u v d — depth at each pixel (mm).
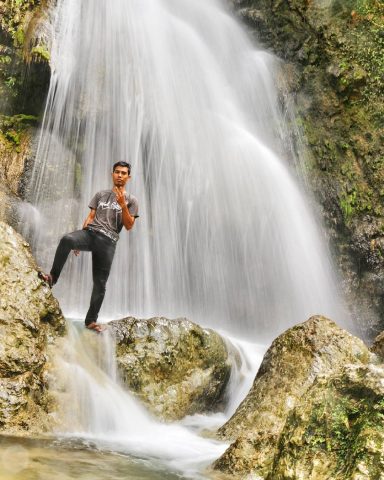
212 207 12406
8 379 5035
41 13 11539
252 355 8203
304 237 13203
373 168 13836
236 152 13109
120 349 6348
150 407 6277
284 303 12477
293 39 15461
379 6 14758
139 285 11047
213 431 5898
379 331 12742
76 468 4062
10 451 4250
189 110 13102
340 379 3744
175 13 14578
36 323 5480
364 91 14250
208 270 12000
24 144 10969
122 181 6148
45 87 11227
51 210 10688
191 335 6918
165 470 4469
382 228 13273
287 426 3816
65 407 5371
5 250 5656
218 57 14758
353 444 3381
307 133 14586
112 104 11938
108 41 12438
